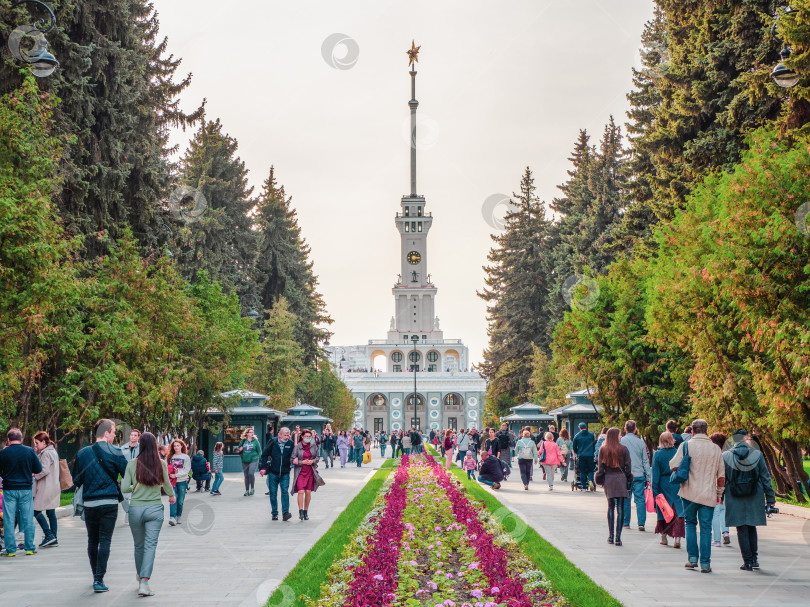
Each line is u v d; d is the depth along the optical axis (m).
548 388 50.84
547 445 26.09
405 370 159.00
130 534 15.95
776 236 14.55
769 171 15.34
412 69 151.75
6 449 13.38
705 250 19.42
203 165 53.50
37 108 19.16
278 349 51.97
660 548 13.45
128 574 11.49
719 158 25.41
